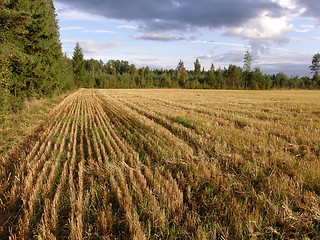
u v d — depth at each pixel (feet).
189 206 11.98
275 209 10.59
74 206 11.58
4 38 36.17
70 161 18.57
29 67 50.55
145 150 21.53
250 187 13.24
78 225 9.71
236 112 47.75
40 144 23.95
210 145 21.26
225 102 73.41
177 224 10.29
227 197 12.30
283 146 20.49
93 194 12.72
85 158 19.84
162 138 24.75
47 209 11.28
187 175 15.35
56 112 51.03
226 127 29.19
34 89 57.31
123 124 35.81
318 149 19.47
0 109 34.65
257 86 271.49
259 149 19.52
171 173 15.89
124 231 10.09
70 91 153.48
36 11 55.47
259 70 297.12
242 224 9.96
